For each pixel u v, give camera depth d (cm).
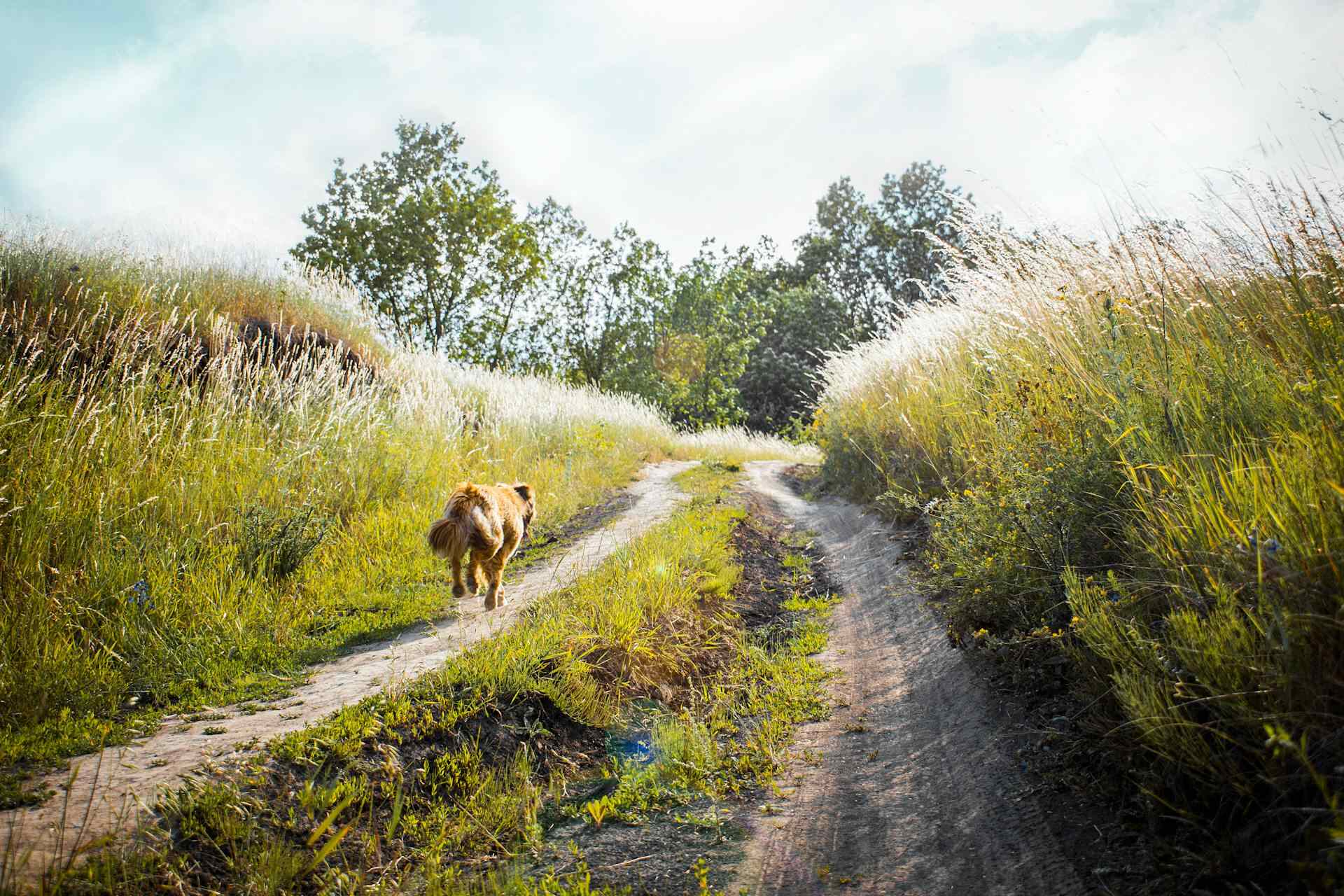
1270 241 530
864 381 1345
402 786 401
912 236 5503
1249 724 308
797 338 4894
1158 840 315
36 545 610
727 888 351
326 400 1099
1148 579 432
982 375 862
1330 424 370
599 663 570
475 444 1332
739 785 450
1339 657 302
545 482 1273
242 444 898
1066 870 325
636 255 3753
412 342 1722
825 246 5862
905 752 464
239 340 1169
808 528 1126
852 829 395
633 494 1381
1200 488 409
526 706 500
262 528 756
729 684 600
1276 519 339
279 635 617
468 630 648
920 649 604
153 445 792
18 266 1026
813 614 746
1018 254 793
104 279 1097
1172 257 601
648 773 459
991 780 408
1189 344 537
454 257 3138
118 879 299
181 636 585
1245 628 335
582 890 342
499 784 432
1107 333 614
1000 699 483
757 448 2722
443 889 343
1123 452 489
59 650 515
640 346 3834
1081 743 400
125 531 679
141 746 421
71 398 834
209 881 318
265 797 371
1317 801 283
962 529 635
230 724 454
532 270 3300
